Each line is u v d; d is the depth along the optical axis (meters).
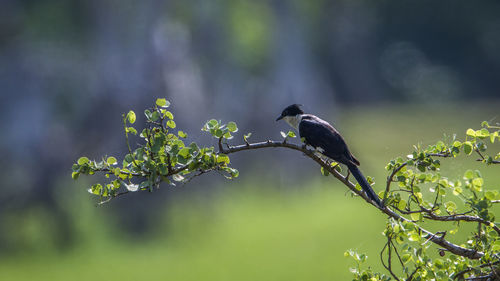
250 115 28.73
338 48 54.28
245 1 29.16
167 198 21.42
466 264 4.16
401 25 59.94
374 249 16.03
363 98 58.09
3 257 19.67
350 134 36.78
